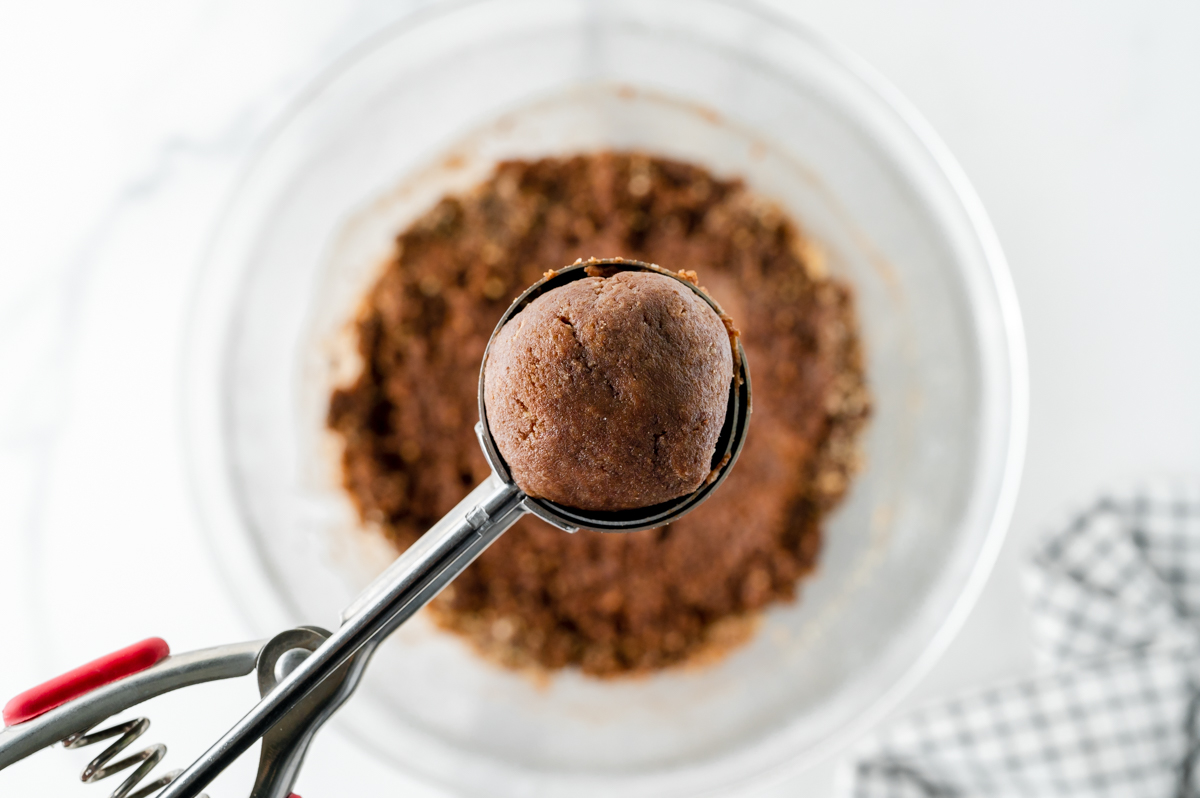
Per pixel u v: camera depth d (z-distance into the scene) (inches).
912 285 14.4
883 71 14.2
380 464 14.1
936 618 13.9
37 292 14.1
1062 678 13.5
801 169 14.4
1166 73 14.0
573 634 14.1
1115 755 13.4
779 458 14.2
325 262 14.4
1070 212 14.2
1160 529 14.0
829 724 13.9
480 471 14.0
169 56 14.1
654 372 8.4
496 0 13.6
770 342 14.3
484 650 14.1
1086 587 13.9
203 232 14.1
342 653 8.6
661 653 14.1
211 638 13.9
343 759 13.7
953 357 14.2
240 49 14.1
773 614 14.3
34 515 13.9
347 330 14.4
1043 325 14.4
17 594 13.8
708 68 14.1
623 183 14.3
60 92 14.1
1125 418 14.2
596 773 13.9
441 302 14.3
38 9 14.1
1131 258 14.2
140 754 9.7
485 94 14.3
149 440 14.0
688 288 9.0
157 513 14.0
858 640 14.2
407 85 14.0
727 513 14.1
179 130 14.1
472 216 14.4
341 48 14.1
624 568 14.0
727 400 8.8
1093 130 14.1
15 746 9.3
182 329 14.0
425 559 8.6
